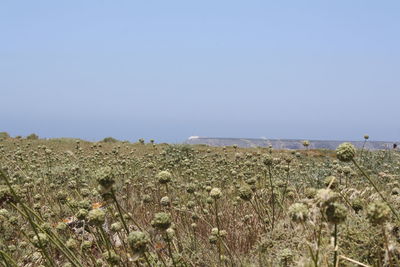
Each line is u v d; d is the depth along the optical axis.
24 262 4.94
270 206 5.81
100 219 3.23
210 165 11.79
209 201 5.82
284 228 4.28
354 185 6.78
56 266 4.39
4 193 3.16
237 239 4.98
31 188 7.81
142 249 2.78
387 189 5.94
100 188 3.00
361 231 3.44
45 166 11.62
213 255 4.51
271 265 3.73
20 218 6.18
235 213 6.18
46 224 3.94
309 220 2.41
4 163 10.99
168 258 4.28
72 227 5.81
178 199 6.66
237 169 10.10
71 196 7.61
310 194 3.91
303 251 3.52
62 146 21.69
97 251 5.21
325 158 12.15
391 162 10.28
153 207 6.72
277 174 9.45
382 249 3.20
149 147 20.86
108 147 20.98
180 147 16.23
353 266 3.17
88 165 11.71
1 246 4.97
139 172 10.86
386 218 2.40
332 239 2.55
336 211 2.33
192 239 4.94
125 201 7.37
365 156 10.57
